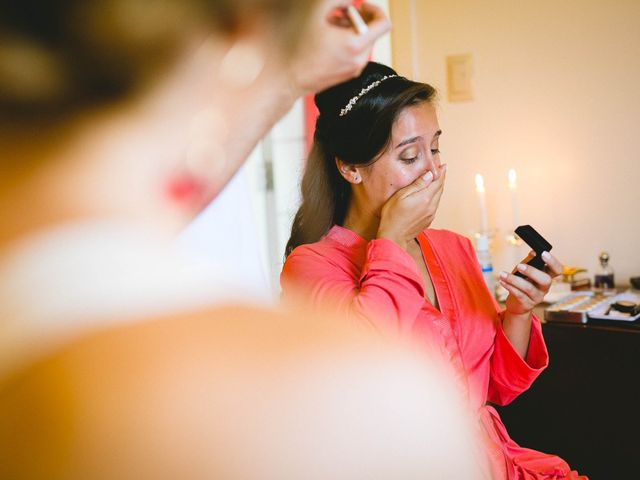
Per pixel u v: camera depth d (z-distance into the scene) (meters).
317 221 1.62
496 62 2.50
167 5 0.25
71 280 0.25
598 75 2.33
